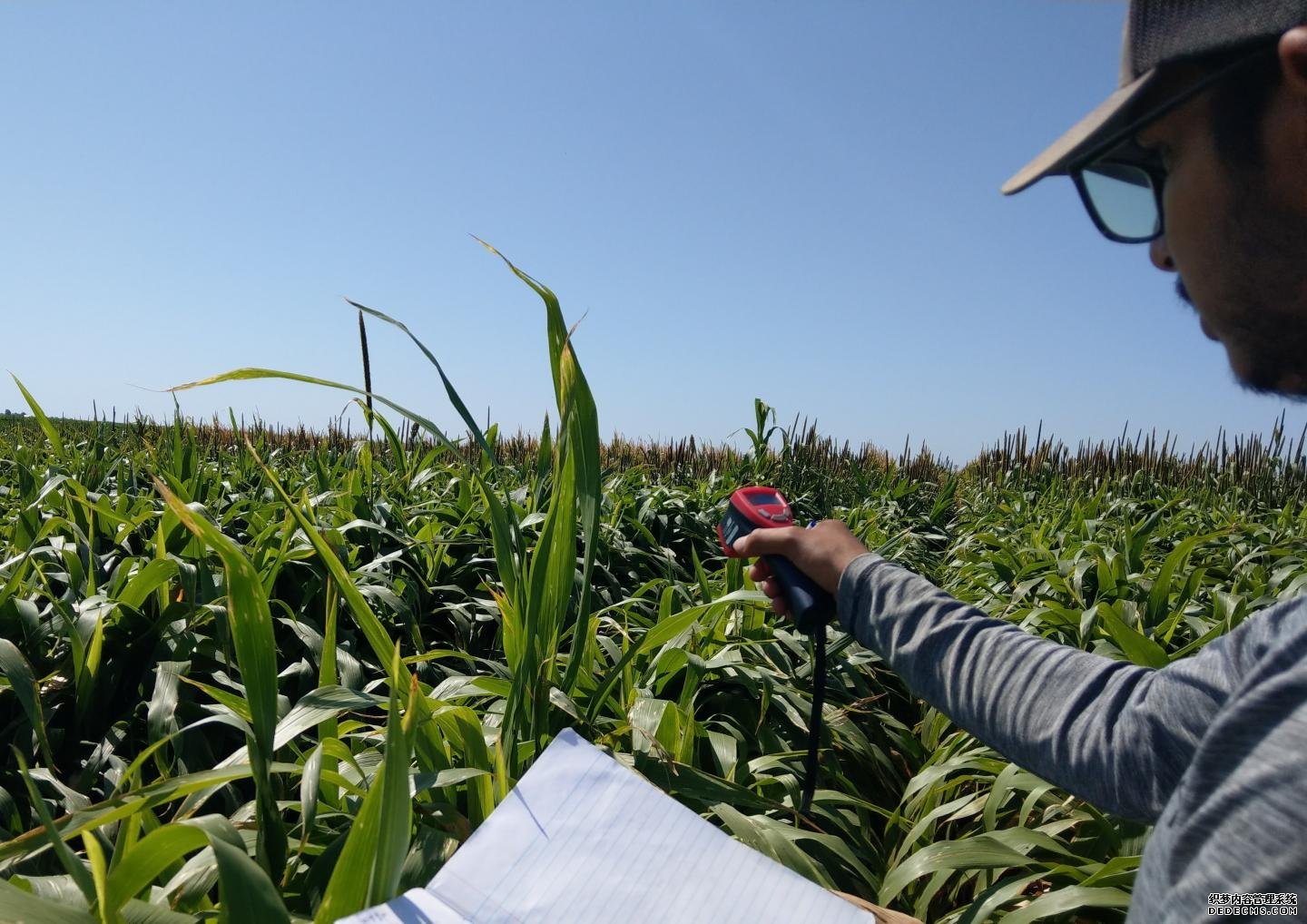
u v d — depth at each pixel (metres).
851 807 2.12
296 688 2.52
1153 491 11.28
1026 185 0.83
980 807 1.91
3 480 4.94
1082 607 3.33
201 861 1.27
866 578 1.29
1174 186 0.71
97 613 2.33
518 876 1.02
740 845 1.08
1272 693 0.58
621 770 1.16
